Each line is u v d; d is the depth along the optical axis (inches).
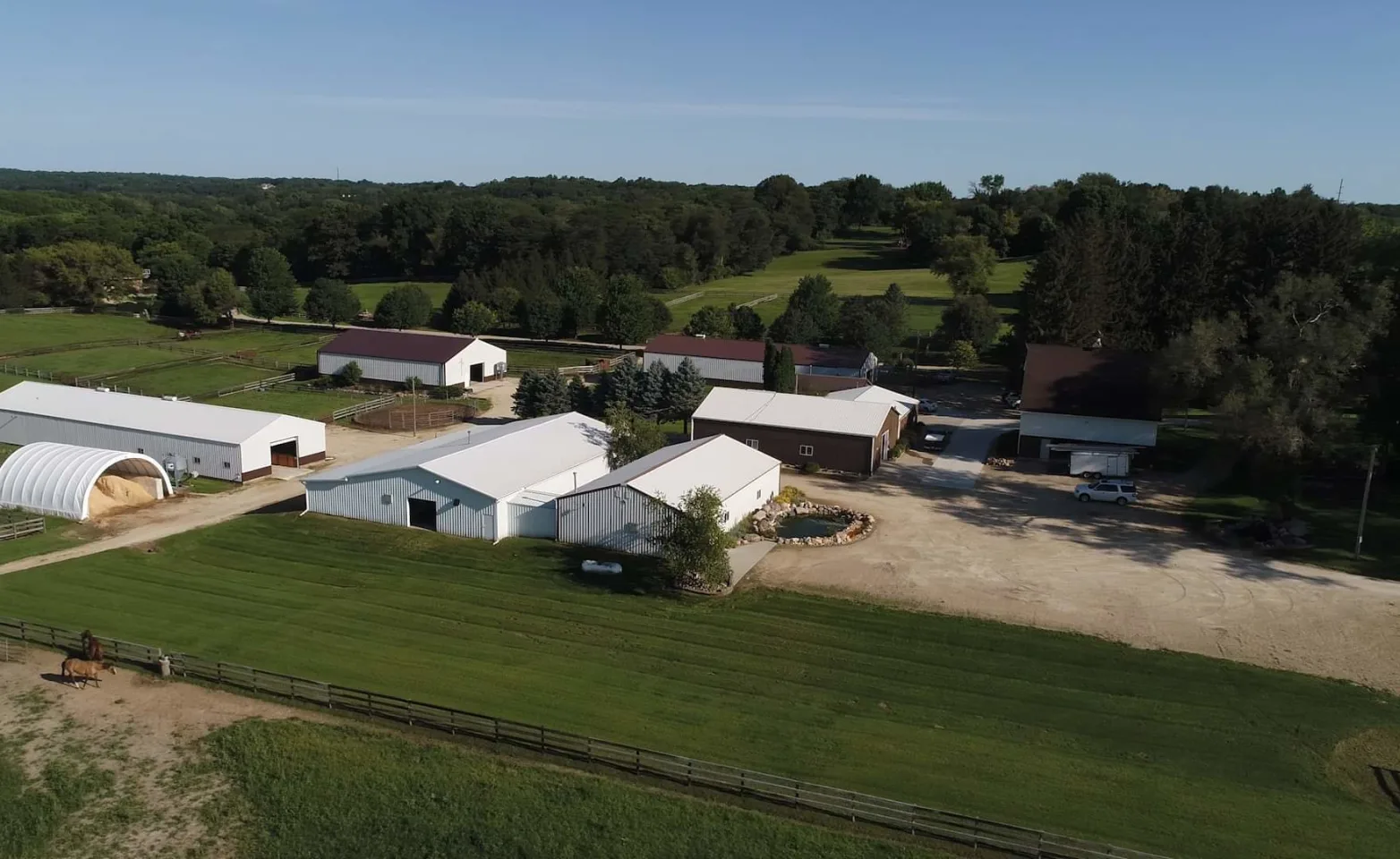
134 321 4835.1
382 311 4867.1
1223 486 2309.3
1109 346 3240.7
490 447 2050.9
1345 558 1776.6
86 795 986.7
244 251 6712.6
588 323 4712.1
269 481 2308.1
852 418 2487.7
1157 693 1264.8
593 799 984.9
